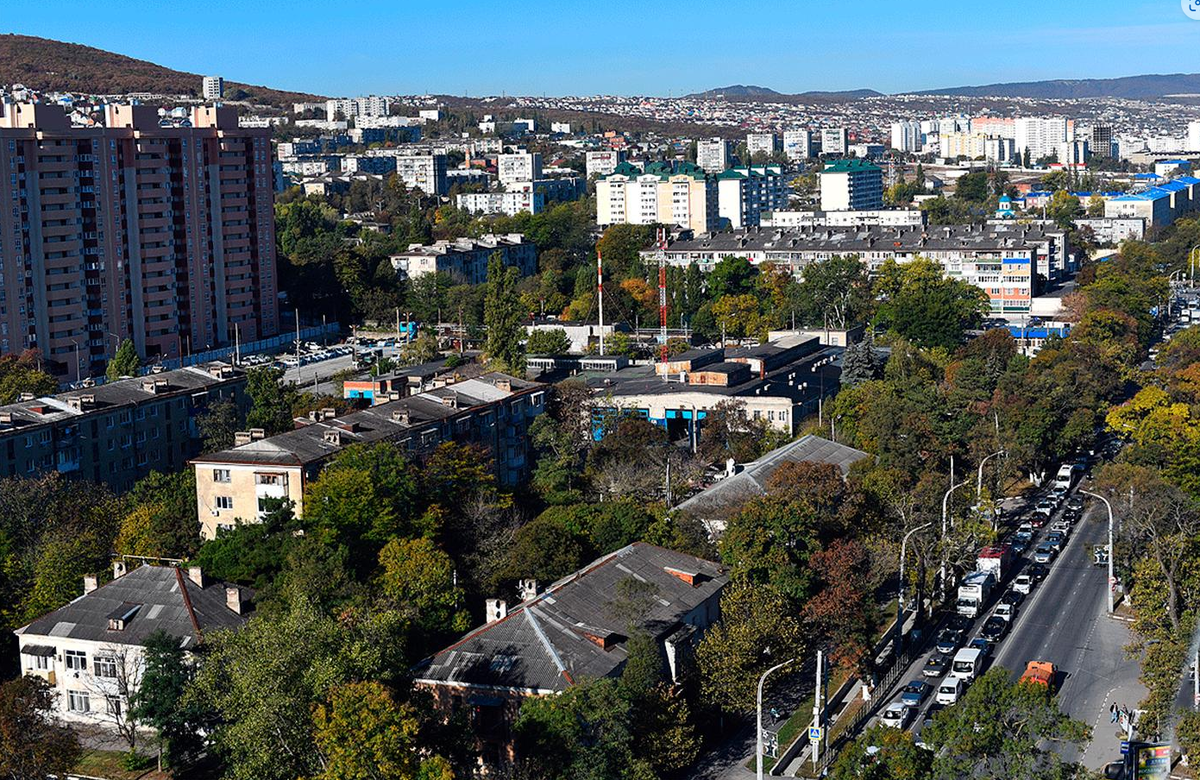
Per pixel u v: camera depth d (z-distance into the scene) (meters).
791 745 169.50
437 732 154.62
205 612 183.00
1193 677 163.50
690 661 178.75
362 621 163.25
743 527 198.12
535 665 166.88
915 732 174.38
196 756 169.75
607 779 149.38
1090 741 158.12
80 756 168.12
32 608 198.75
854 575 197.75
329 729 140.88
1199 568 184.00
